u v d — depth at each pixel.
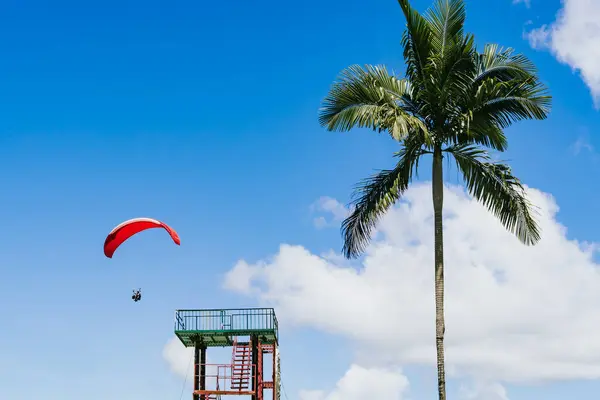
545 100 32.81
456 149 33.91
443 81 32.69
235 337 49.22
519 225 33.62
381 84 33.56
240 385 48.53
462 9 32.78
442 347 31.70
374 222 34.22
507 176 33.62
